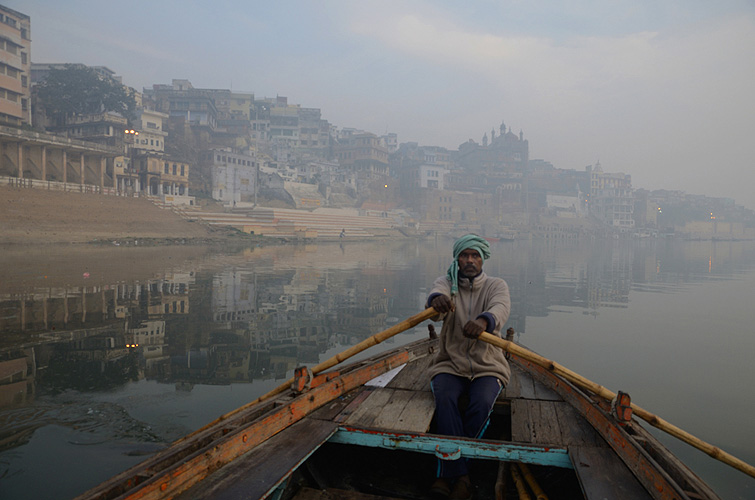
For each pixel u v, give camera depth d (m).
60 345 6.86
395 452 3.08
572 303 12.30
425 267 22.70
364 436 2.55
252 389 5.07
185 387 5.08
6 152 39.25
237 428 2.24
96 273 15.90
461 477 2.54
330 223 66.12
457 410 2.91
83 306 9.97
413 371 3.87
